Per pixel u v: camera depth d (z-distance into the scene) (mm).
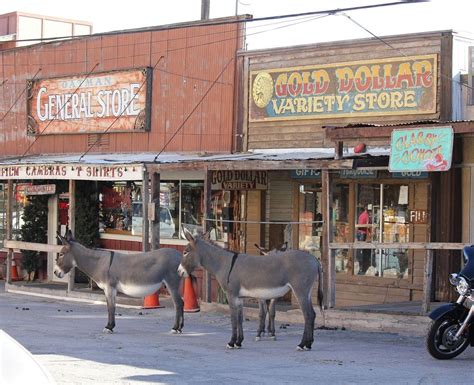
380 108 17750
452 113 16828
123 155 22469
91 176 19562
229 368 11219
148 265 15008
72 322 16625
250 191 20406
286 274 13039
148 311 18562
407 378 10500
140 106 22547
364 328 14992
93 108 23859
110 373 10539
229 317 17312
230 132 20516
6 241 22562
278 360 12016
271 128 19656
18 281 25125
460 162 16641
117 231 23172
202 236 13922
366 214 18391
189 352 12734
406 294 17422
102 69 23734
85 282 24094
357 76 18109
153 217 18578
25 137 26047
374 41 17828
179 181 21719
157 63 22281
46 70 25391
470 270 11766
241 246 20500
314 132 18875
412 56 17297
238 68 20422
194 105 21359
